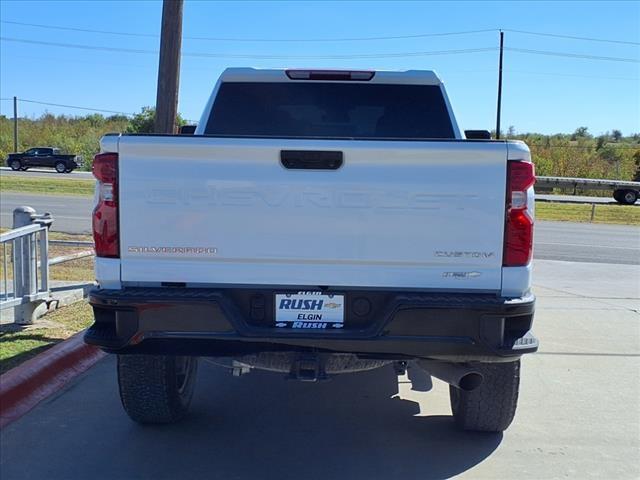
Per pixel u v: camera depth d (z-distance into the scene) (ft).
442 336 12.41
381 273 12.58
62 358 19.60
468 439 15.81
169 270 12.71
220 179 12.51
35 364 18.47
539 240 61.05
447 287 12.59
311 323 12.66
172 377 15.55
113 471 13.80
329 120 19.35
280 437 15.84
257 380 20.36
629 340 25.17
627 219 87.92
